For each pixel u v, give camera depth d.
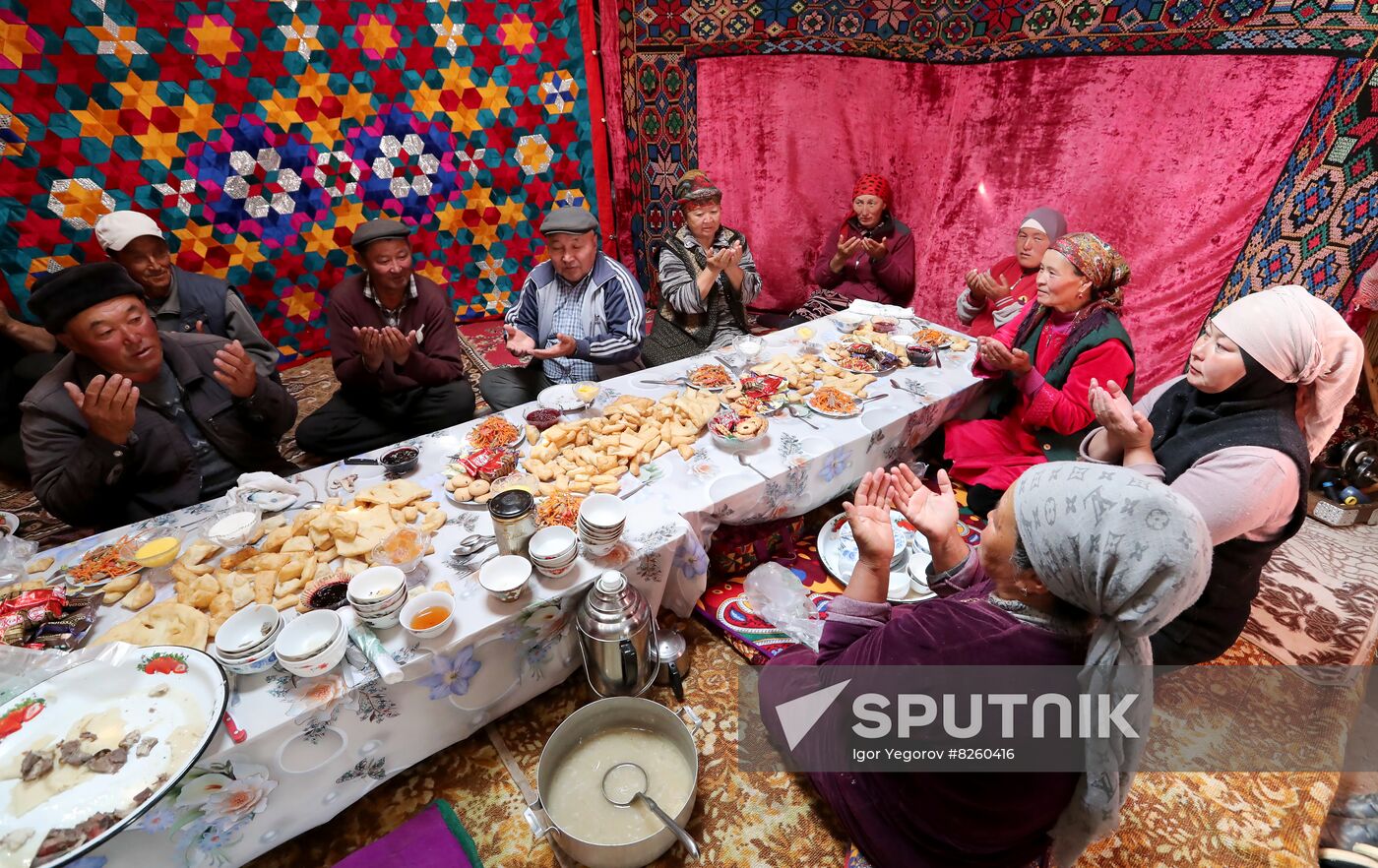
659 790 1.69
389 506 1.89
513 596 1.59
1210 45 2.96
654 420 2.30
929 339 3.06
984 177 4.00
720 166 4.84
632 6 4.47
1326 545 2.75
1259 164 2.94
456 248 4.80
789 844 1.73
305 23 3.80
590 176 5.01
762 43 4.35
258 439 2.65
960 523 2.63
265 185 3.98
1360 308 2.71
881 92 4.23
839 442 2.28
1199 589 1.00
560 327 3.23
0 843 1.11
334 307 3.07
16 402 3.23
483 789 1.84
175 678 1.36
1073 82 3.46
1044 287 2.49
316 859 1.69
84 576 1.64
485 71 4.39
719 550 2.36
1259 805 1.84
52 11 3.21
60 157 3.40
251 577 1.63
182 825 1.32
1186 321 3.38
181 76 3.57
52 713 1.30
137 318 2.10
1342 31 2.58
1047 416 2.52
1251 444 1.68
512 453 2.11
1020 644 1.19
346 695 1.40
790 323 4.43
